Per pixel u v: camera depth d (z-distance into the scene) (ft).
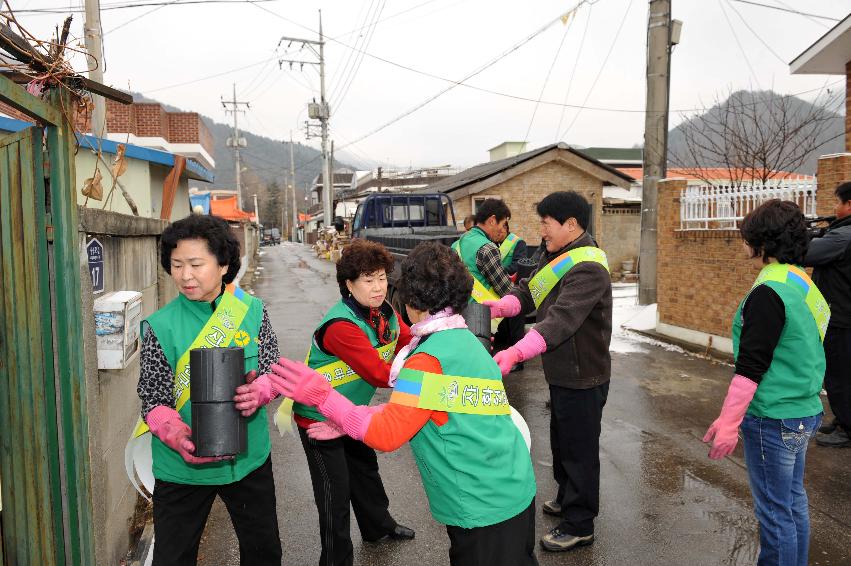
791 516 7.86
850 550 10.28
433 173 122.11
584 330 9.77
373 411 5.90
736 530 11.03
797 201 20.18
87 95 7.86
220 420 6.12
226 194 139.33
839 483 12.74
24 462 6.78
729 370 21.72
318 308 39.58
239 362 6.25
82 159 23.67
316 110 108.37
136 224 11.14
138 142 51.37
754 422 7.91
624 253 57.52
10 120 20.08
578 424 10.02
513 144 90.53
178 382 6.89
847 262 13.78
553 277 9.77
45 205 6.75
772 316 7.43
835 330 14.10
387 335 8.74
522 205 53.93
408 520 11.50
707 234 23.93
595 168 54.19
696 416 17.12
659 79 31.91
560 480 11.42
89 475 7.25
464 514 5.90
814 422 7.80
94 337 7.98
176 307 6.98
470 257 17.92
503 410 6.23
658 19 31.63
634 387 19.85
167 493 7.04
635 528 11.10
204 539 10.77
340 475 8.71
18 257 6.70
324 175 109.29
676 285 26.00
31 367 6.74
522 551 6.13
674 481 13.07
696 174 43.91
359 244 8.10
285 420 8.30
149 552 9.64
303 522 11.42
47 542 6.73
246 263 72.02
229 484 7.25
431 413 5.87
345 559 8.91
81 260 7.63
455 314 6.18
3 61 6.45
